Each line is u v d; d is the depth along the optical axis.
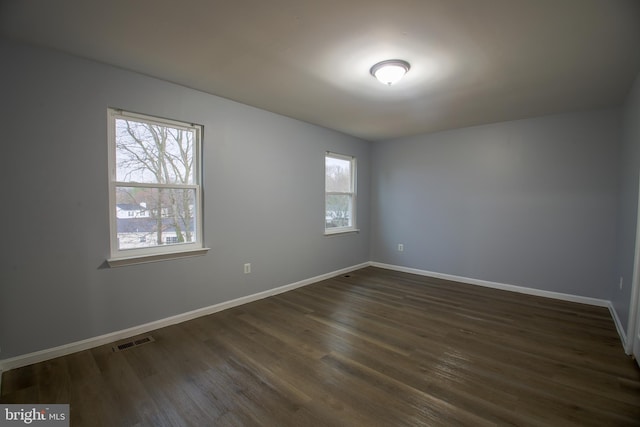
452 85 2.91
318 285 4.48
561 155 3.84
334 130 4.84
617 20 1.85
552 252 3.93
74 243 2.45
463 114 3.88
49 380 2.07
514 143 4.17
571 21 1.87
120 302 2.70
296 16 1.86
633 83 2.78
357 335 2.80
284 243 4.11
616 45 2.14
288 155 4.11
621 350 2.52
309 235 4.49
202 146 3.21
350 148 5.22
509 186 4.22
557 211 3.88
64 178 2.39
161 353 2.45
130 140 2.77
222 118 3.35
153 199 2.93
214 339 2.71
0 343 2.16
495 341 2.69
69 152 2.41
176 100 2.97
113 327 2.66
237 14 1.84
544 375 2.16
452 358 2.39
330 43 2.18
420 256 5.14
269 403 1.85
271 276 3.96
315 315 3.29
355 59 2.41
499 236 4.32
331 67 2.56
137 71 2.68
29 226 2.25
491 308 3.53
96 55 2.39
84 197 2.48
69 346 2.43
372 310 3.45
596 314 3.35
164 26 1.98
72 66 2.40
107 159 2.59
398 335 2.80
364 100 3.36
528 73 2.63
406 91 3.08
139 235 2.85
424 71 2.60
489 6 1.74
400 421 1.70
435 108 3.63
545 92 3.07
